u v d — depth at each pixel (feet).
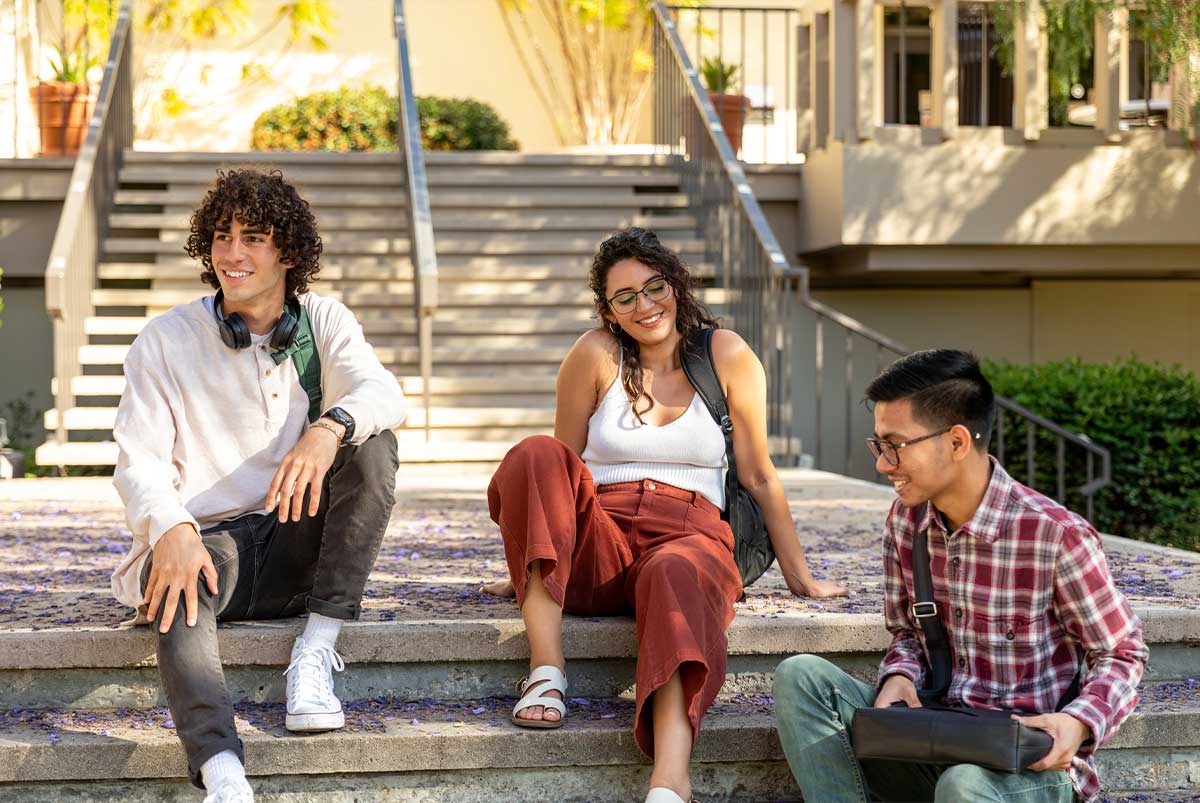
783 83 38.06
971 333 31.45
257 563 9.11
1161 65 21.77
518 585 8.93
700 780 8.95
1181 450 22.95
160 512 8.27
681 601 8.15
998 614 7.72
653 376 9.86
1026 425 23.49
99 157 26.37
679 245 27.63
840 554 13.39
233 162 29.07
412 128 26.53
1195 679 10.11
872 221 26.00
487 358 24.77
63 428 21.56
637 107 37.88
